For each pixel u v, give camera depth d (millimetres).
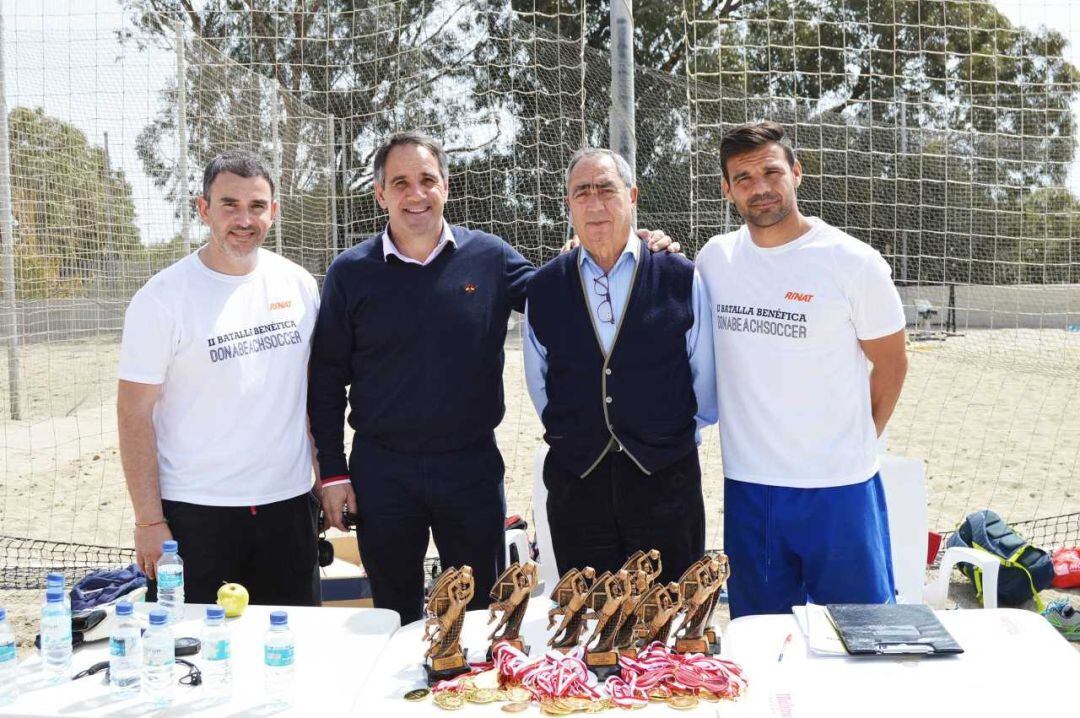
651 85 16375
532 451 7766
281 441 2906
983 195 15203
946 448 7988
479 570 3010
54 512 6258
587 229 2746
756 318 2801
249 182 2803
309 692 1934
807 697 1854
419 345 2910
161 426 2855
